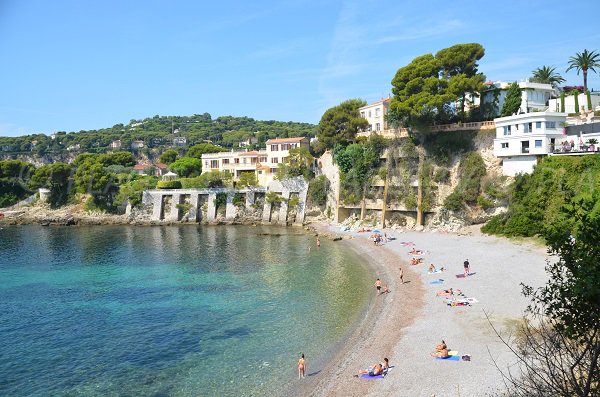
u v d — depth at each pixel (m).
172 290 63.38
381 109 123.19
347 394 32.91
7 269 78.75
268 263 79.38
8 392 35.91
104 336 46.97
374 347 40.75
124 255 89.81
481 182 89.56
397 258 75.75
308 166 128.50
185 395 34.53
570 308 14.43
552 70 113.19
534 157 80.88
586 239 14.69
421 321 45.56
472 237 83.31
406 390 32.22
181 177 162.62
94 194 145.25
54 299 60.44
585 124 78.75
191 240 106.44
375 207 108.44
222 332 47.09
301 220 126.56
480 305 47.84
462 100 102.00
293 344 43.34
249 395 34.16
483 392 30.11
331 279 66.81
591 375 12.47
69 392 35.72
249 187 133.12
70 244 103.94
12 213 147.75
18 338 46.97
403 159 104.00
